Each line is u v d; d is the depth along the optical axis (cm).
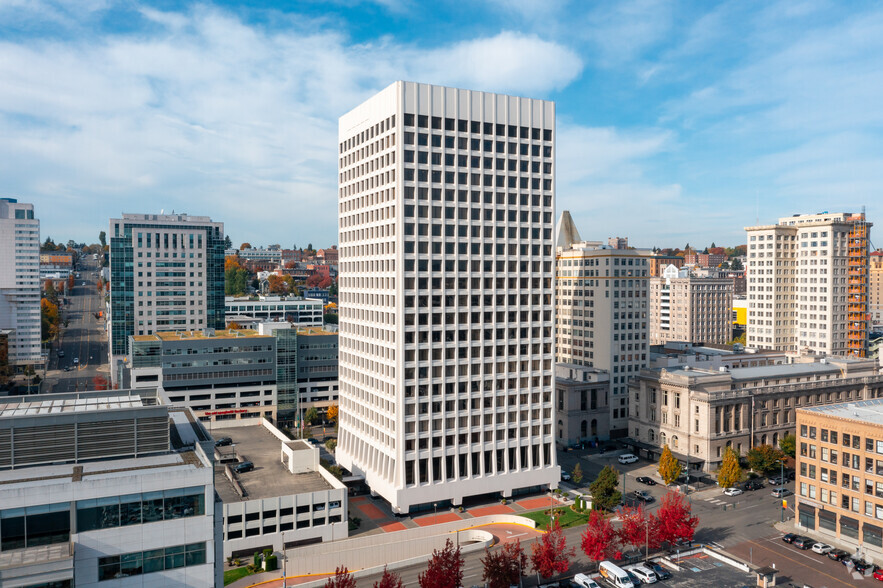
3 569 5891
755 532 11844
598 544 10094
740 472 13900
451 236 12825
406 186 12394
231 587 9550
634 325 19262
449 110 12850
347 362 14962
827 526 11400
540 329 13850
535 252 13825
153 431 7525
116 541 6494
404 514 12375
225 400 19312
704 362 19450
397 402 12369
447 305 12775
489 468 13238
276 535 10825
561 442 18175
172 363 18712
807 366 18225
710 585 9656
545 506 13038
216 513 7144
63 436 7138
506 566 9219
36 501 6216
